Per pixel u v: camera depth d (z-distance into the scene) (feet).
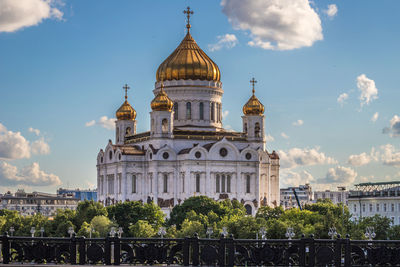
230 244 268.41
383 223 645.92
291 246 267.80
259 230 613.11
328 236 621.31
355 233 595.88
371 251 264.93
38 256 279.28
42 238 279.49
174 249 274.16
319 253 266.77
